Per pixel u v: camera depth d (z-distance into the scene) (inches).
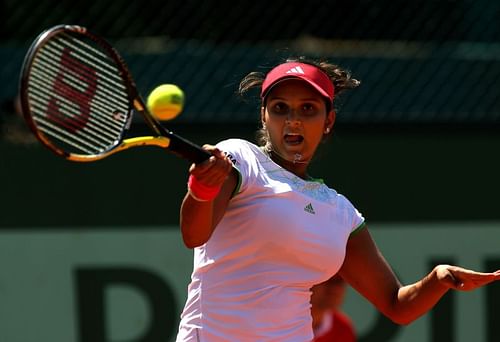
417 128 742.5
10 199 695.1
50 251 697.6
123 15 778.8
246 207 360.8
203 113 767.7
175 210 709.9
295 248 366.3
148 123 344.8
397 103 792.3
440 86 798.5
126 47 776.9
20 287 694.5
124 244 705.0
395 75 796.0
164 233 709.3
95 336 699.4
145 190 707.4
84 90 349.7
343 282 577.3
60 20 769.6
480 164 748.0
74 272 699.4
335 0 807.7
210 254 367.9
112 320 701.3
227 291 366.6
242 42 789.2
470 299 737.0
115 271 703.1
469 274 385.1
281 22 797.2
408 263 738.2
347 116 781.9
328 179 732.7
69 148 700.7
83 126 350.6
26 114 314.5
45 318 695.1
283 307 369.4
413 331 732.0
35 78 338.6
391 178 738.8
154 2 783.1
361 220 407.2
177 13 784.3
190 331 375.6
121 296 703.7
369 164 737.0
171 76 773.9
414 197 741.3
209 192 328.5
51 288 697.0
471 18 826.2
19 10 763.4
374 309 729.0
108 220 703.7
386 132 739.4
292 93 372.5
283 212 361.7
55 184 700.0
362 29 810.2
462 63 804.6
